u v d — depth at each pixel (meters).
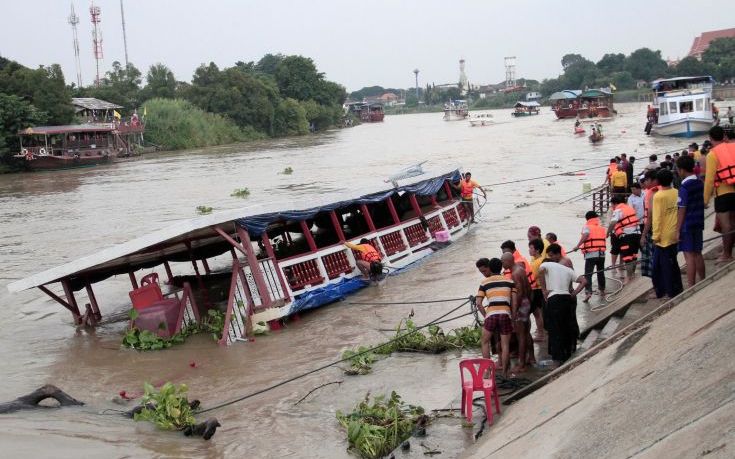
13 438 10.30
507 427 8.95
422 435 9.75
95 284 23.00
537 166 46.75
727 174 11.48
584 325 13.45
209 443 10.52
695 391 6.55
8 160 71.62
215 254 22.59
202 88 110.62
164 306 16.61
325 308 17.98
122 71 116.56
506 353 11.31
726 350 7.00
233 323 16.08
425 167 51.41
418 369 12.92
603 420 7.08
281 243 24.31
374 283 19.64
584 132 72.81
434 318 16.17
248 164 65.75
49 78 79.75
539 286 12.95
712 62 141.38
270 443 10.41
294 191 43.12
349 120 154.00
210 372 14.12
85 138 77.31
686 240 10.99
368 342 15.01
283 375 13.49
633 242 16.02
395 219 22.28
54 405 12.54
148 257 20.91
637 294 13.04
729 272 9.86
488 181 40.78
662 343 8.40
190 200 41.75
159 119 96.44
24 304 20.78
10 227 35.22
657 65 192.62
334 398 12.00
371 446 9.56
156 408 11.34
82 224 35.03
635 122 87.06
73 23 129.00
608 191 26.95
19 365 15.40
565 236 23.45
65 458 9.62
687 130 56.25
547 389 9.62
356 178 48.28
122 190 49.47
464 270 20.48
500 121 125.88
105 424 11.26
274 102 119.44
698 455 5.39
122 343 16.31
